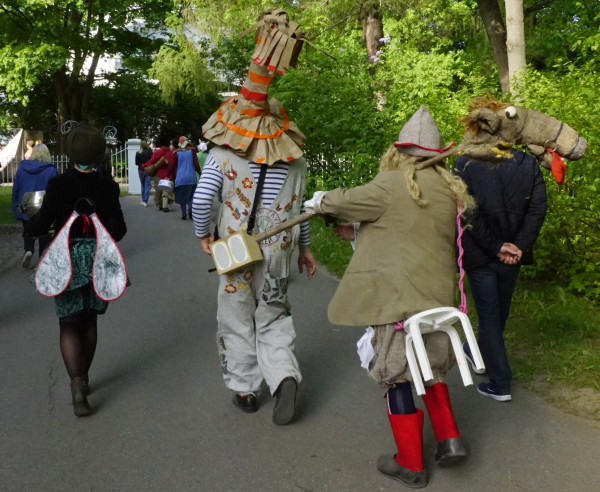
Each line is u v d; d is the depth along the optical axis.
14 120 34.50
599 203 5.88
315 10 17.17
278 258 3.99
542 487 3.31
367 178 10.16
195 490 3.34
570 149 4.13
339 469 3.52
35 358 5.27
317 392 4.55
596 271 6.23
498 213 4.14
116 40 31.47
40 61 25.31
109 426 4.07
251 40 17.84
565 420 4.04
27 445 3.83
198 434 3.94
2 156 27.72
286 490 3.33
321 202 3.38
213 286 7.68
